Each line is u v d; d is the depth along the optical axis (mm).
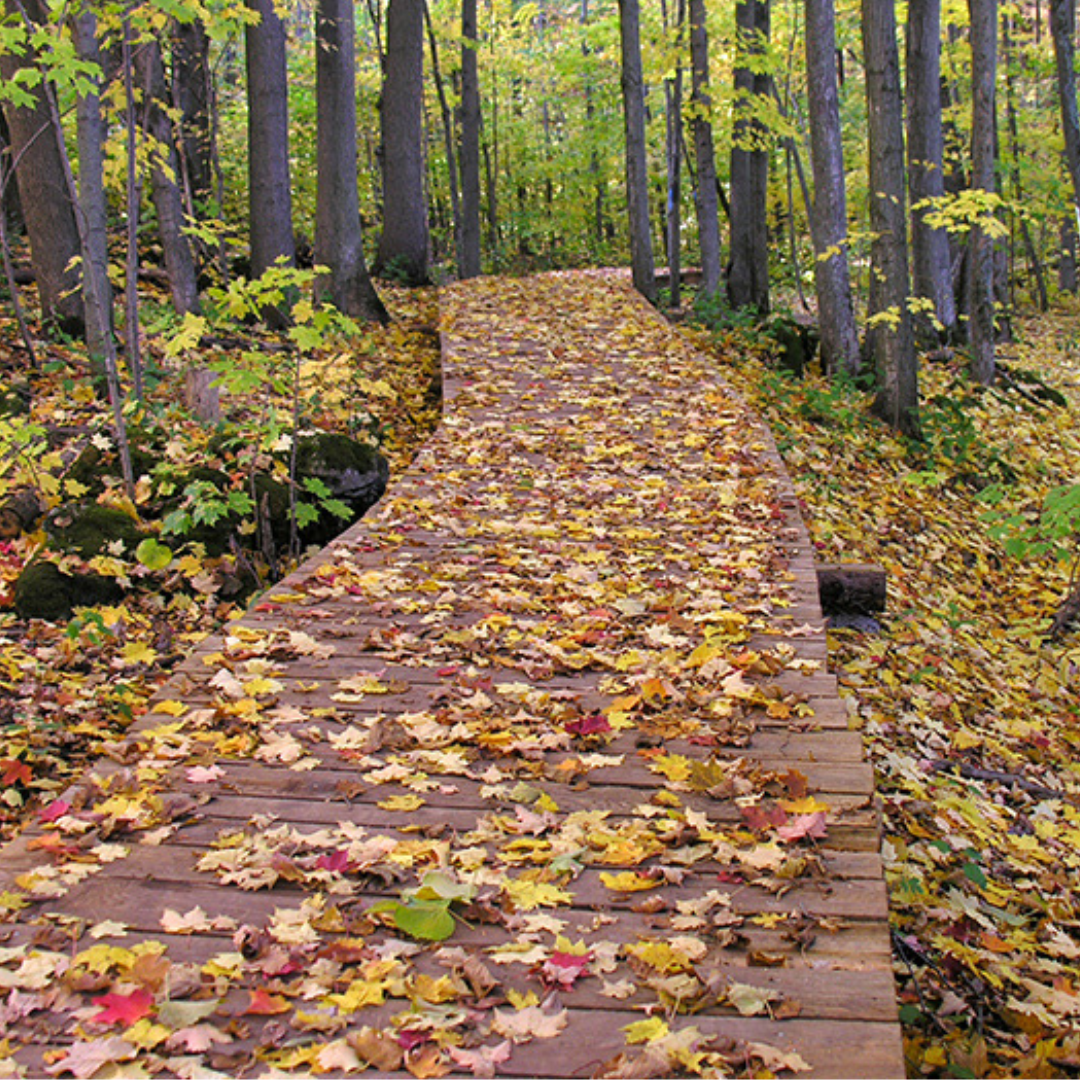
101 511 6180
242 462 6684
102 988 2193
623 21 16688
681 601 4809
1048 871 4227
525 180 30531
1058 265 31875
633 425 8453
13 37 6121
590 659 4160
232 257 14211
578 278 18984
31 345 8750
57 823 2875
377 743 3428
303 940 2379
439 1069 2004
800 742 3461
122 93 7348
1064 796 5098
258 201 12789
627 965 2355
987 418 12859
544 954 2363
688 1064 1995
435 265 26656
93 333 8211
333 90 13609
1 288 10633
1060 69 11148
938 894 3816
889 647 6359
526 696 3795
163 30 8141
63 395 8125
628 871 2719
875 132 11000
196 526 6285
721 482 7031
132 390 7625
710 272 16453
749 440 8102
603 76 28172
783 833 2814
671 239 17719
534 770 3266
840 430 10719
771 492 6809
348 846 2789
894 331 11234
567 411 8953
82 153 6664
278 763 3311
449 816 3021
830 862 2742
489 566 5410
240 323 11445
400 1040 2051
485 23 29328
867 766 3281
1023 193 23484
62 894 2559
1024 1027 3164
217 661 4074
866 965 2334
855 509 9031
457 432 8211
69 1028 2074
